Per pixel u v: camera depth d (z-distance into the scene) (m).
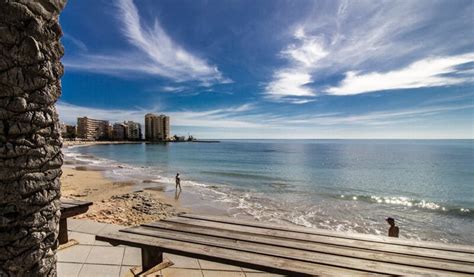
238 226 3.54
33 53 1.96
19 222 1.99
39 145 2.10
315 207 15.45
